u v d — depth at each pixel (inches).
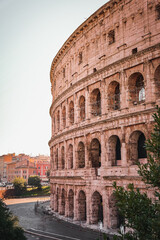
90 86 2351.1
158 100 1710.1
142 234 747.4
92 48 2388.0
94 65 2337.6
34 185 6279.5
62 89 3048.7
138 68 1870.1
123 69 1964.8
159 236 712.4
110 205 1964.8
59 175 2896.2
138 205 781.9
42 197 5664.4
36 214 3164.4
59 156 2962.6
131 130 1859.0
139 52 1824.6
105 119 2043.6
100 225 1888.5
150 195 1637.6
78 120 2522.1
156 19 1793.8
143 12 1881.2
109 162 2033.7
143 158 1845.5
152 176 798.5
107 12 2207.2
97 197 2213.3
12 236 1492.4
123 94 1951.3
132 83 1955.0
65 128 2785.4
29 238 1968.5
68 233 2028.8
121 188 816.9
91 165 2260.1
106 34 2202.3
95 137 2215.8
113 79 2075.5
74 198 2454.5
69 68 2837.1
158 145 790.5
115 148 2074.3
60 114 3021.7
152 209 791.7
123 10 2050.9
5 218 1562.5
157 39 1768.0
